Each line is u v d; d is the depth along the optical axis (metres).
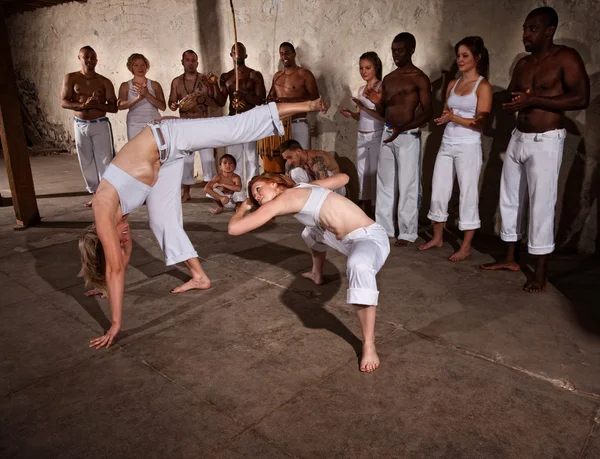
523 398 2.33
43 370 2.65
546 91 3.39
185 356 2.75
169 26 7.16
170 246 3.47
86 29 8.62
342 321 3.11
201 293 3.56
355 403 2.31
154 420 2.22
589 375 2.49
